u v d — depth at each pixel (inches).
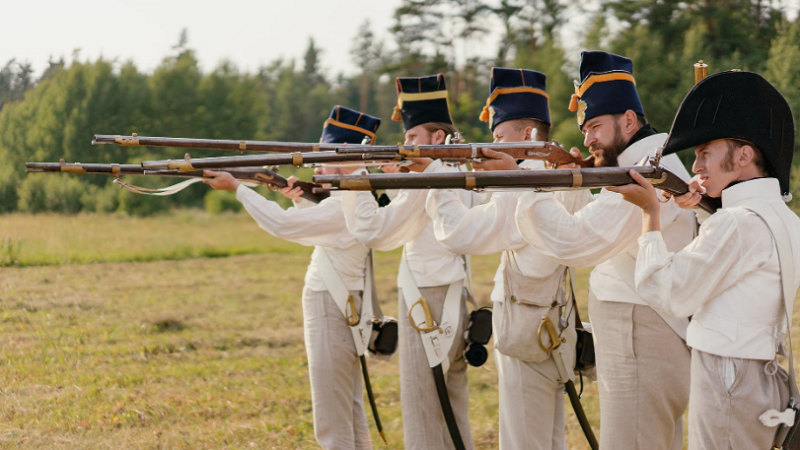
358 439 179.9
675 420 130.6
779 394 102.0
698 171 108.2
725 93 105.0
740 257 101.8
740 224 101.7
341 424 171.0
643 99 813.2
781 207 104.7
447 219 147.4
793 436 100.5
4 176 717.3
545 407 146.3
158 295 403.5
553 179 100.3
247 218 1061.1
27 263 487.8
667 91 812.0
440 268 161.9
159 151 1243.2
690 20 869.8
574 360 148.3
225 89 1782.7
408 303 162.1
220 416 216.7
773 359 101.7
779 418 100.0
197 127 1708.9
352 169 159.3
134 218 943.0
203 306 379.2
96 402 219.6
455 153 124.2
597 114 131.2
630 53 851.4
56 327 310.8
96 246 609.0
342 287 170.6
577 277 442.9
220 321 345.1
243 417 216.1
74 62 1278.3
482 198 166.6
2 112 678.5
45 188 776.9
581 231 124.6
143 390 235.6
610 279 129.7
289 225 164.6
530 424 145.3
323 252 172.1
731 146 105.1
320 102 3058.6
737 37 755.4
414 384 161.0
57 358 263.6
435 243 162.6
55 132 1122.7
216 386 243.8
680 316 104.4
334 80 3595.0
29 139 727.1
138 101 1553.9
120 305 365.7
